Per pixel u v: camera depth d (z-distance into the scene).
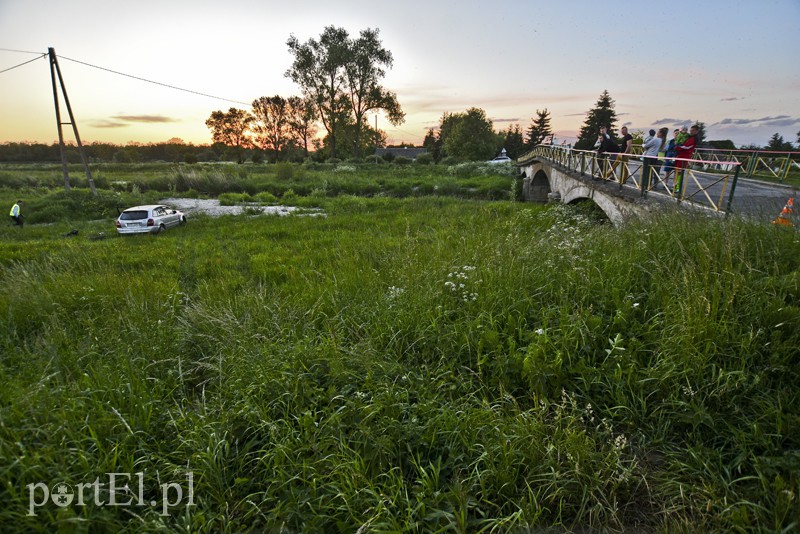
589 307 4.08
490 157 71.56
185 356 4.39
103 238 15.22
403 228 14.58
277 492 2.71
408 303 4.89
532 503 2.52
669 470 2.75
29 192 29.97
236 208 24.14
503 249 6.08
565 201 19.23
